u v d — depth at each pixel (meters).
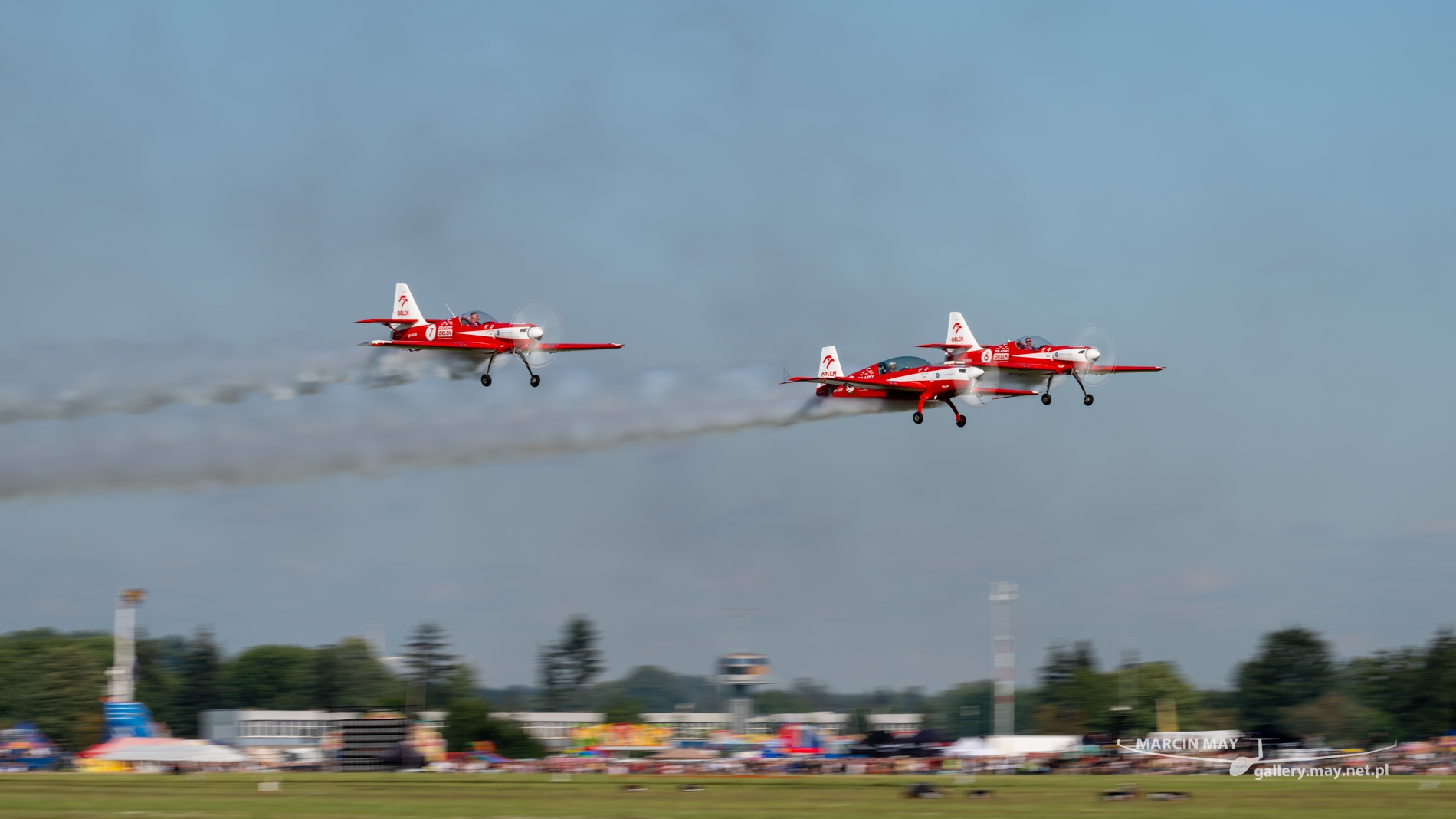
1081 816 106.88
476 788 149.50
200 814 108.50
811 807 117.38
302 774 192.00
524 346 150.62
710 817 104.69
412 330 151.62
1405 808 114.62
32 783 158.62
